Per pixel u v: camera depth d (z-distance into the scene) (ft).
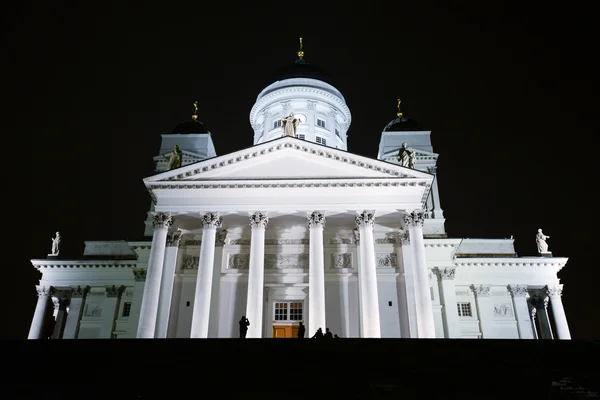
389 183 143.64
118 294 192.65
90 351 75.56
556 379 68.18
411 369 70.54
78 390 65.98
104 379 68.85
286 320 152.25
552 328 190.29
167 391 65.31
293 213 144.36
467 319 179.32
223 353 75.05
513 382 67.46
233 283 150.51
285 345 77.10
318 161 149.38
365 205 142.31
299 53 271.90
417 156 207.62
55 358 74.28
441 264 175.11
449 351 75.72
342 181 143.74
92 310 192.54
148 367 71.51
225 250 154.71
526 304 181.78
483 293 182.91
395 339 79.56
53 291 197.36
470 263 185.57
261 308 131.85
